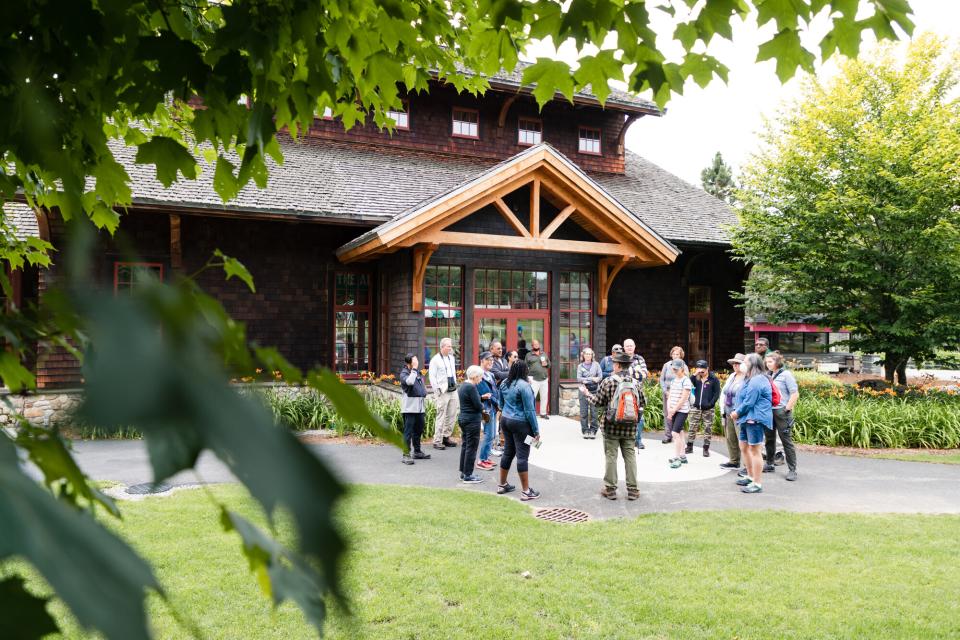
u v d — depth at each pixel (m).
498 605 4.23
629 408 7.03
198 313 0.27
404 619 4.00
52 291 0.25
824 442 11.04
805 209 14.54
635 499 7.13
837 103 14.70
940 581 4.73
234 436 0.24
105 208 1.98
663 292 15.75
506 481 7.29
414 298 11.48
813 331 31.16
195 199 10.90
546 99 2.52
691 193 17.95
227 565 4.74
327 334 12.80
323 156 14.25
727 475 8.43
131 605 0.25
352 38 2.12
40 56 1.40
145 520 5.71
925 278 13.79
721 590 4.53
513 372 7.09
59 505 0.29
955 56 14.16
